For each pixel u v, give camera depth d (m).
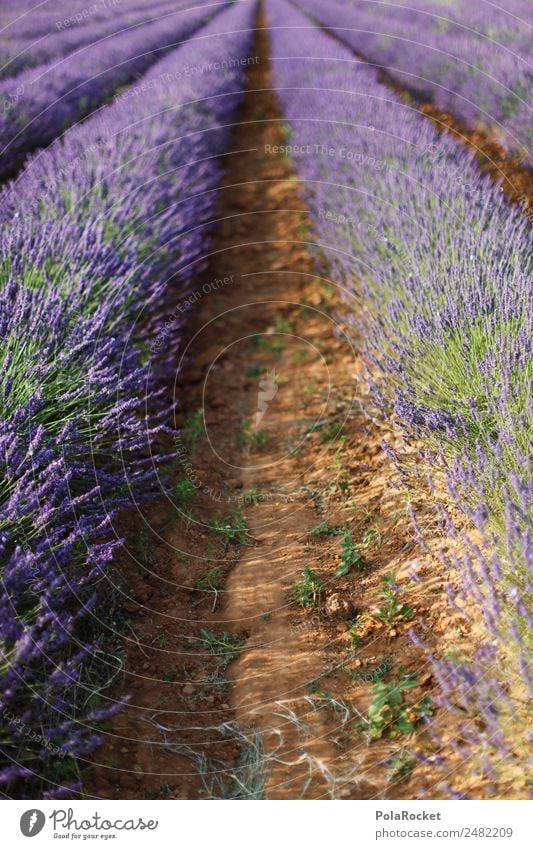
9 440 2.54
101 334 3.49
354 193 5.93
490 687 2.13
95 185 5.04
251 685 2.50
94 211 4.78
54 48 10.48
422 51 8.91
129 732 2.32
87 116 7.92
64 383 3.04
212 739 2.33
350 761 2.19
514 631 2.02
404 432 3.18
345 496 3.38
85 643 2.55
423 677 2.35
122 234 4.72
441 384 3.14
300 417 4.11
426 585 2.68
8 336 3.02
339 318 5.16
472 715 2.16
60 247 4.06
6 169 6.59
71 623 2.39
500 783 1.96
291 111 8.99
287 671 2.53
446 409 3.06
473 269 3.48
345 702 2.39
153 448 3.75
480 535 2.66
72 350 3.01
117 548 3.06
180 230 5.59
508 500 2.21
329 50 11.66
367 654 2.53
